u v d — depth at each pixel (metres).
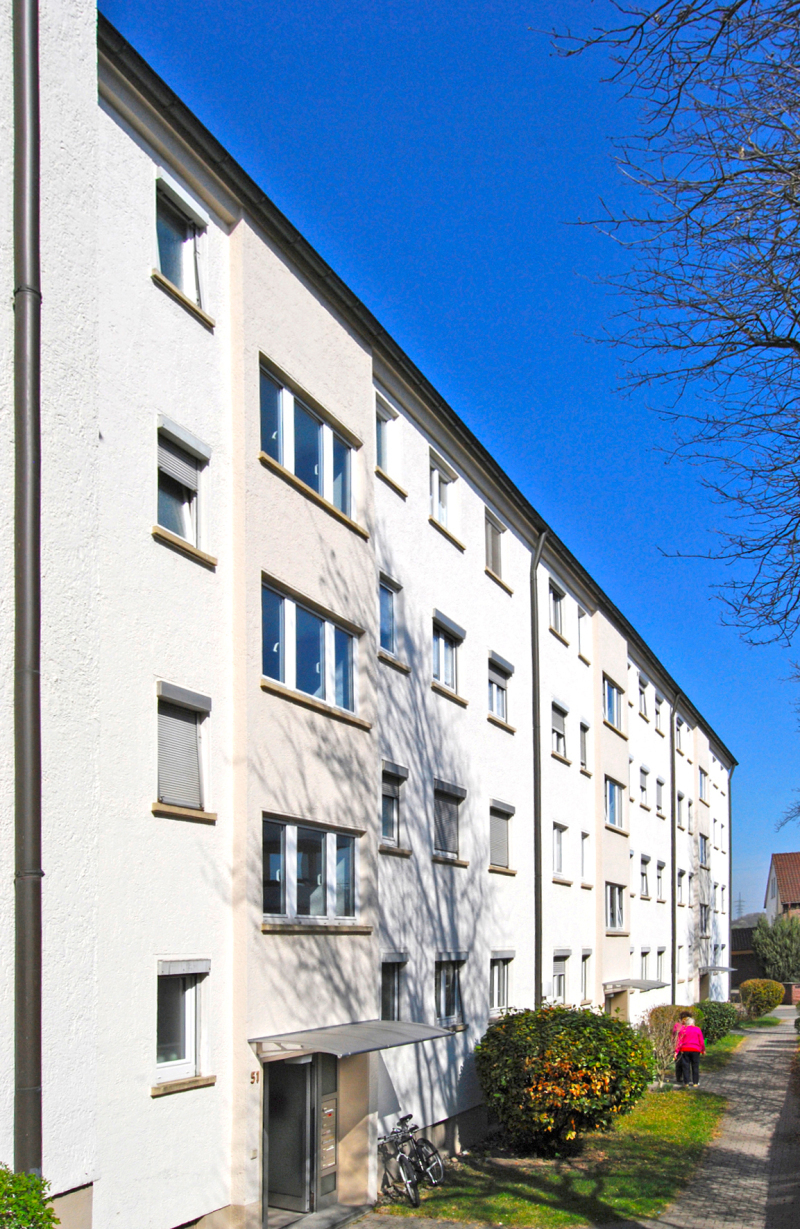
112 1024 8.48
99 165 9.44
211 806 10.30
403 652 15.80
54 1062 7.68
